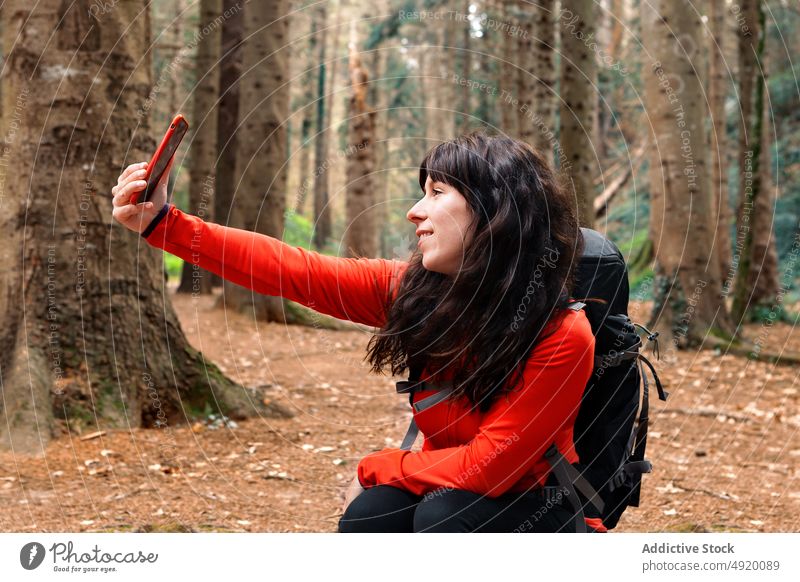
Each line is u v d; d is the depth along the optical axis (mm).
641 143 16562
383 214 13164
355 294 1855
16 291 4004
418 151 20625
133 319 4188
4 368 3906
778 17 16578
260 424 4367
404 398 5387
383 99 21438
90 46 4090
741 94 10195
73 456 3615
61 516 2916
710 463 4305
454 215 1636
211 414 4336
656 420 5375
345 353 7145
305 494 3326
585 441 1830
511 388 1629
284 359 6820
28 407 3773
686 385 6703
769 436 5012
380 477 1770
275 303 8695
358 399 5348
